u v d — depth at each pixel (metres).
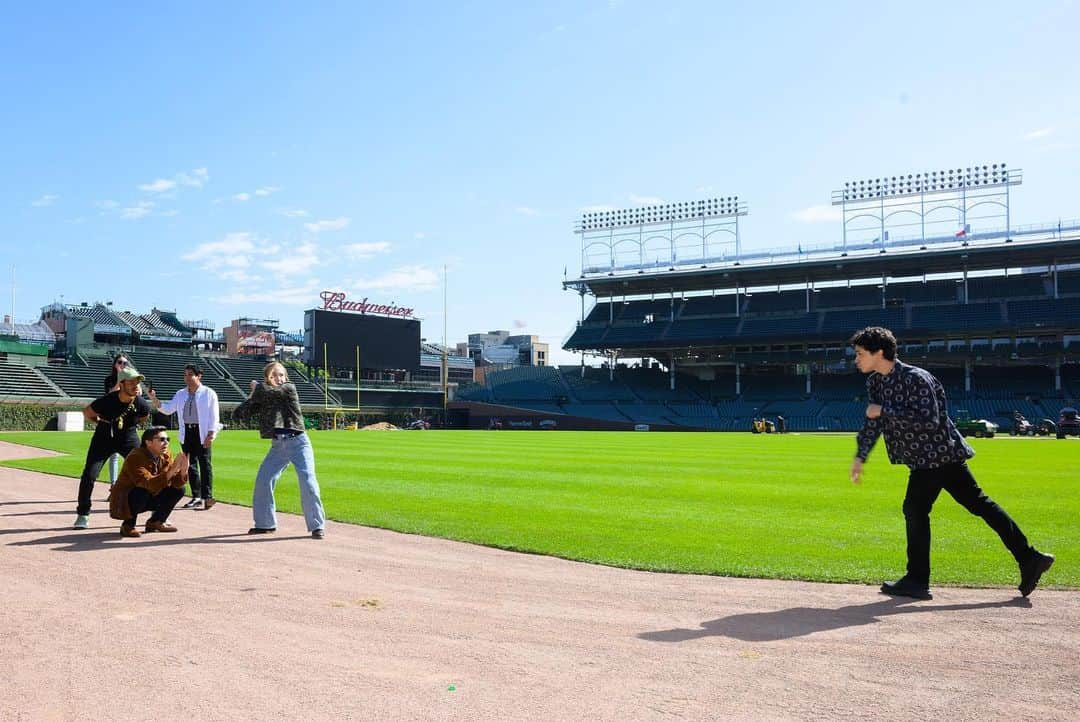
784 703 3.89
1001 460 23.55
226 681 4.20
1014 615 5.55
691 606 5.88
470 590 6.38
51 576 6.75
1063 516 10.86
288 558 7.66
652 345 79.31
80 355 66.44
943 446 5.87
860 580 6.75
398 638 5.00
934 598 6.10
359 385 79.12
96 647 4.77
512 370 87.19
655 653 4.70
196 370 11.54
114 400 9.41
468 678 4.26
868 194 70.81
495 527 9.71
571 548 8.28
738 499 12.89
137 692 4.04
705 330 78.38
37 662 4.50
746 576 6.95
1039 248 65.25
